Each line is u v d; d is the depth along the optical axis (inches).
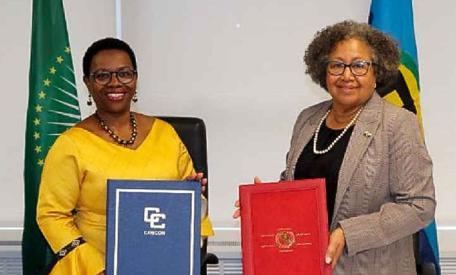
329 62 78.7
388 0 119.5
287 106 132.2
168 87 132.4
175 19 131.3
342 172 76.7
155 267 76.4
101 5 131.6
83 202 85.4
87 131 86.4
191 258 76.7
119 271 76.0
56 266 82.6
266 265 74.0
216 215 133.1
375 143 76.0
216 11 131.0
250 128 132.9
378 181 75.8
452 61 129.6
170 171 87.3
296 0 130.4
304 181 74.4
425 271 91.7
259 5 130.8
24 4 132.3
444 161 131.2
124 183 77.1
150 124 91.0
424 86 130.3
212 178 133.2
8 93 133.0
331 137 81.6
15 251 133.2
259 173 133.3
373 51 77.7
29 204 120.6
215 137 133.2
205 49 131.7
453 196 131.3
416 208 74.0
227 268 132.1
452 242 129.6
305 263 73.2
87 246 82.7
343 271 76.9
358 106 80.0
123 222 76.6
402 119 76.1
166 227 76.9
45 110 121.0
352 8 130.5
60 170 84.7
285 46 131.3
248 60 131.7
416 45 126.1
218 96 132.5
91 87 86.7
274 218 74.3
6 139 133.3
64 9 131.7
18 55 132.6
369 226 73.4
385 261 76.4
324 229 73.1
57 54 122.0
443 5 129.0
